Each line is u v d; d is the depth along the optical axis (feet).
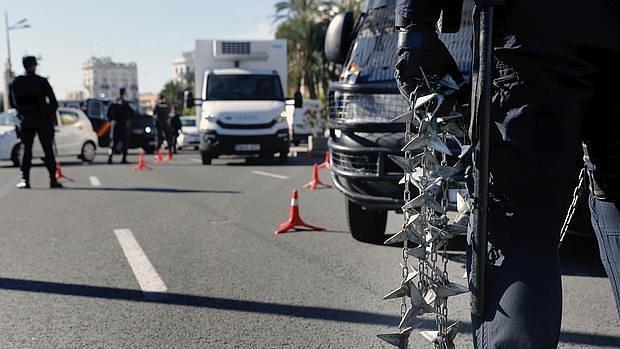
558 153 4.81
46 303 14.93
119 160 72.90
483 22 4.81
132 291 15.81
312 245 20.97
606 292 14.96
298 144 116.57
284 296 15.23
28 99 38.96
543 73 4.71
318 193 35.73
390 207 17.29
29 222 26.30
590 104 5.14
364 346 11.95
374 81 17.43
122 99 64.54
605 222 5.36
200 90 66.33
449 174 5.20
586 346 11.76
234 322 13.43
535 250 4.83
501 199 4.88
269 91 62.08
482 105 4.83
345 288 15.81
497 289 4.85
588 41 4.75
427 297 5.37
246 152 58.08
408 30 5.20
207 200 32.71
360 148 17.24
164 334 12.76
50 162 39.65
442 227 5.37
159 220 26.37
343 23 20.40
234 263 18.60
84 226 25.13
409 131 5.41
